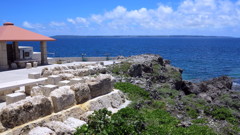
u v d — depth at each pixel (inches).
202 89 1185.4
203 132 414.3
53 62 1274.6
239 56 3339.1
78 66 746.2
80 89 431.2
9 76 780.6
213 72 1937.7
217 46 6289.4
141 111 511.2
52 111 371.9
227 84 1332.4
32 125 325.1
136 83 808.3
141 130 391.9
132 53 3732.8
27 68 983.0
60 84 499.8
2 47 949.2
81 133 325.4
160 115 486.3
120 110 439.2
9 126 307.0
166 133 387.2
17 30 1087.6
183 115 573.0
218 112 613.9
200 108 669.9
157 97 705.0
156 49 4815.5
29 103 332.8
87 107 430.9
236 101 913.5
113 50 4451.3
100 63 1085.1
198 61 2674.7
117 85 662.5
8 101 388.8
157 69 1240.2
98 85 484.7
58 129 320.2
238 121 582.6
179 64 2409.0
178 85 1146.0
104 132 329.4
